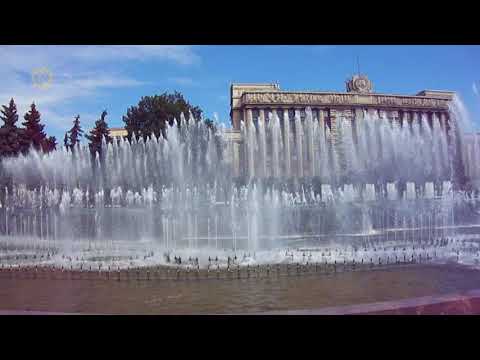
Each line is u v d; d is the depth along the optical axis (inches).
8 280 534.9
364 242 934.4
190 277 533.0
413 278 508.4
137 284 493.0
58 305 391.5
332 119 3142.2
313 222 1190.3
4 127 2438.5
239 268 600.4
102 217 1301.7
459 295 252.7
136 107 2984.7
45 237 1242.0
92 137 2785.4
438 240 941.8
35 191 1807.3
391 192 1688.0
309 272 556.7
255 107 3070.9
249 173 2407.7
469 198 1437.0
